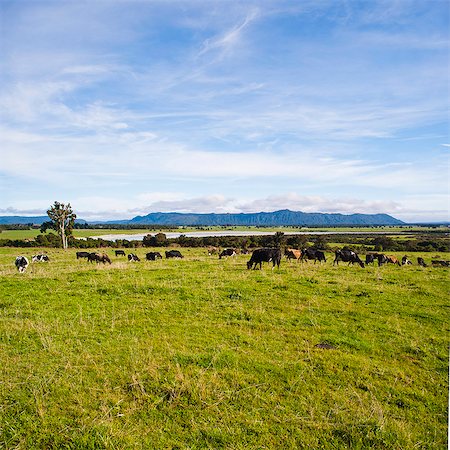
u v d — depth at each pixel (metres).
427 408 7.24
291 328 11.22
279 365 8.55
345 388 7.75
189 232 173.38
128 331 10.53
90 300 13.77
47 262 34.50
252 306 13.27
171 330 10.67
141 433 6.20
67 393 7.15
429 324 12.13
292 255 32.72
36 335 10.01
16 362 8.34
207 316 12.07
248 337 10.27
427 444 6.20
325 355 9.22
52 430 6.14
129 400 7.04
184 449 5.86
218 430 6.29
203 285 16.12
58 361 8.43
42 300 13.69
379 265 28.56
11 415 6.45
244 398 7.23
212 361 8.48
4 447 5.75
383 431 6.34
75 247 79.25
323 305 13.59
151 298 14.04
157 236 83.00
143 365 8.23
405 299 14.89
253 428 6.40
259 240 74.56
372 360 9.20
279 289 15.68
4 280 17.19
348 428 6.44
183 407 6.89
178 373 7.81
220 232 174.00
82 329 10.56
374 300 14.49
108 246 82.81
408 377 8.43
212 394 7.28
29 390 7.17
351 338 10.59
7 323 10.89
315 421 6.65
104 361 8.47
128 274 19.25
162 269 21.48
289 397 7.34
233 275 19.03
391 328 11.48
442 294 16.02
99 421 6.37
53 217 72.81
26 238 92.19
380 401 7.37
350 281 17.92
